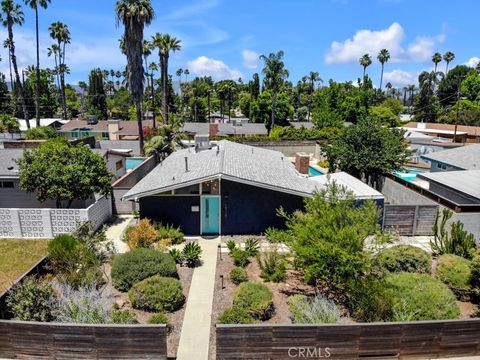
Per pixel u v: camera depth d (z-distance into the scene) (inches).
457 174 847.7
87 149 714.2
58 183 653.9
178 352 354.3
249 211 688.4
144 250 508.1
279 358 327.6
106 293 454.6
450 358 340.8
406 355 335.6
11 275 517.0
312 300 432.5
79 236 534.3
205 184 675.4
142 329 318.7
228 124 2501.2
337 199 465.1
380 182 992.2
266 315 412.8
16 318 360.2
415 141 1721.2
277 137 1967.3
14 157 828.6
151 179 759.7
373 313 381.1
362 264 410.3
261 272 518.6
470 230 652.7
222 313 415.5
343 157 987.9
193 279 509.7
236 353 323.9
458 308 408.5
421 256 517.7
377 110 2684.5
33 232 659.4
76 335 321.4
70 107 3659.0
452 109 2893.7
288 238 471.8
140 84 1299.2
